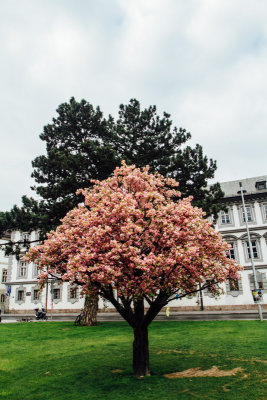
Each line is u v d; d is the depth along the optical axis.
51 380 9.26
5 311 44.53
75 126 26.17
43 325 22.70
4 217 24.45
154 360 11.11
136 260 8.43
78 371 10.16
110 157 21.80
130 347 13.58
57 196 23.03
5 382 9.22
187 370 9.70
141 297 9.34
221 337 14.52
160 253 9.63
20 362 11.48
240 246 36.94
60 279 10.44
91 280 9.03
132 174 11.94
